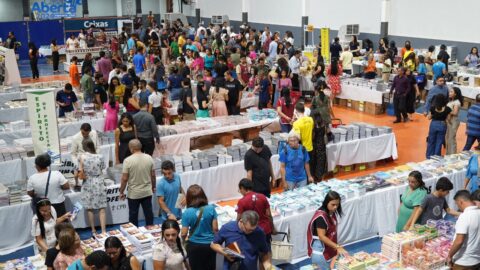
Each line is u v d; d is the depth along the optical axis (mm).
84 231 7465
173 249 5051
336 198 5301
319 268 5254
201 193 5344
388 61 15508
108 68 16422
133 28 30297
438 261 5223
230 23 30234
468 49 17484
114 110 10172
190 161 8117
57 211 6457
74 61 16234
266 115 10766
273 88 13672
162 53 21062
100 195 7035
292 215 6340
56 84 15180
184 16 31906
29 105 7465
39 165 6367
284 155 7344
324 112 9242
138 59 17078
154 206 7887
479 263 5168
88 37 25312
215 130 10031
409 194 6039
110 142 9461
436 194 5914
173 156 8352
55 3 32406
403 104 13250
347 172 9750
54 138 7613
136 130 8625
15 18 32219
